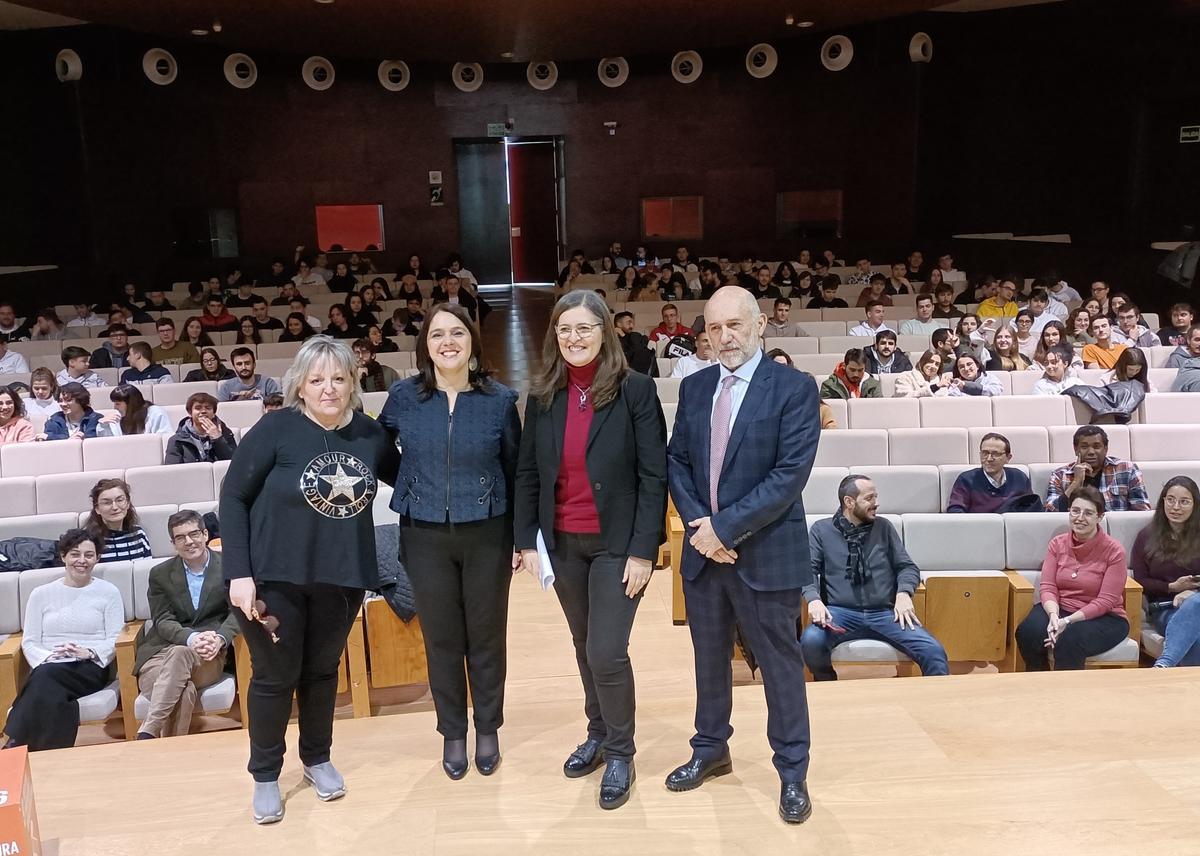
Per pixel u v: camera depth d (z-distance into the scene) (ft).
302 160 48.78
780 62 48.85
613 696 8.78
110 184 42.91
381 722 10.85
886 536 13.98
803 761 8.63
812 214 49.70
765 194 50.24
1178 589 13.94
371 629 13.47
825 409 19.84
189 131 45.34
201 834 8.79
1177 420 20.95
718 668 8.94
